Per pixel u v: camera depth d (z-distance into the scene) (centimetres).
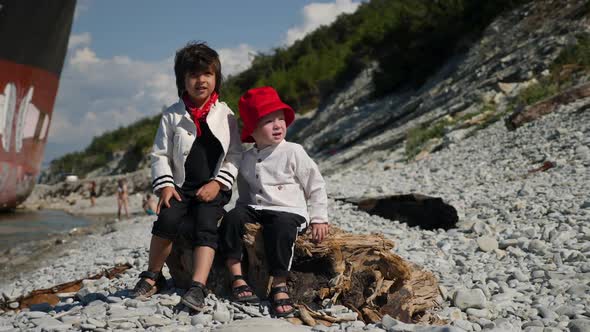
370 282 366
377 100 2750
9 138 2081
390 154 1706
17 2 1912
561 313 366
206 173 368
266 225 354
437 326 301
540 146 1100
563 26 1852
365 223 748
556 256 496
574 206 670
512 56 1889
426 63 2517
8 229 1920
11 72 2011
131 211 2577
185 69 361
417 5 3031
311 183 366
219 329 308
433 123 1777
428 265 519
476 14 2455
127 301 362
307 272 369
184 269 392
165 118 372
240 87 5394
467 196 861
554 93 1496
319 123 3097
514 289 430
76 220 2289
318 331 311
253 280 370
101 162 6303
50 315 366
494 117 1540
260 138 369
